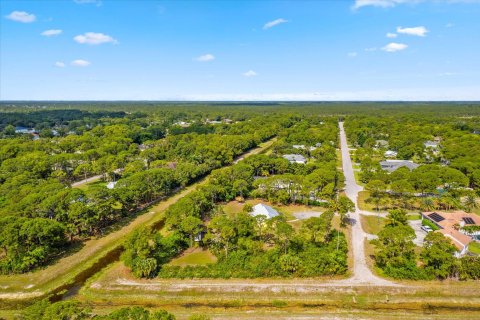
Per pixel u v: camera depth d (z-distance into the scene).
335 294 43.78
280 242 53.84
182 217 59.59
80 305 41.47
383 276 47.44
